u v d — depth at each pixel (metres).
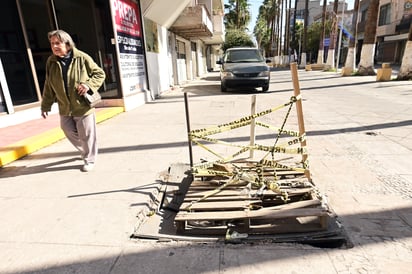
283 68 37.09
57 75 3.40
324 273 1.93
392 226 2.39
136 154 4.40
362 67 17.06
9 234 2.47
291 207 2.47
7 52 5.94
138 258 2.14
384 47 37.62
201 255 2.15
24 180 3.57
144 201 2.97
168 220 2.76
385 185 3.11
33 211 2.83
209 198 2.73
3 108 5.80
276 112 7.21
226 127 3.07
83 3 7.29
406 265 1.97
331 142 4.64
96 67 3.59
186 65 19.00
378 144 4.48
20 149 4.37
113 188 3.28
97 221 2.63
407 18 30.59
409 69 13.11
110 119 7.01
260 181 2.86
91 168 3.85
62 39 3.25
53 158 4.34
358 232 2.33
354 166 3.64
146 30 9.91
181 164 3.89
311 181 3.10
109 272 2.01
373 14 15.98
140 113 7.68
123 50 7.98
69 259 2.15
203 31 15.54
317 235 2.31
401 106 7.41
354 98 9.06
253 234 2.39
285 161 3.88
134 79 8.85
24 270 2.05
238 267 2.01
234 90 12.56
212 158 4.11
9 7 5.97
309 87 12.66
